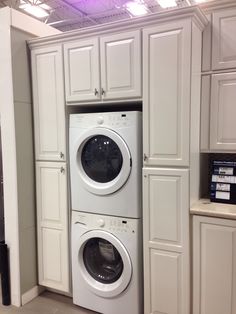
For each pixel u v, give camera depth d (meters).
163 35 1.85
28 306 2.38
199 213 1.84
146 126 1.95
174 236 1.92
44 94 2.36
